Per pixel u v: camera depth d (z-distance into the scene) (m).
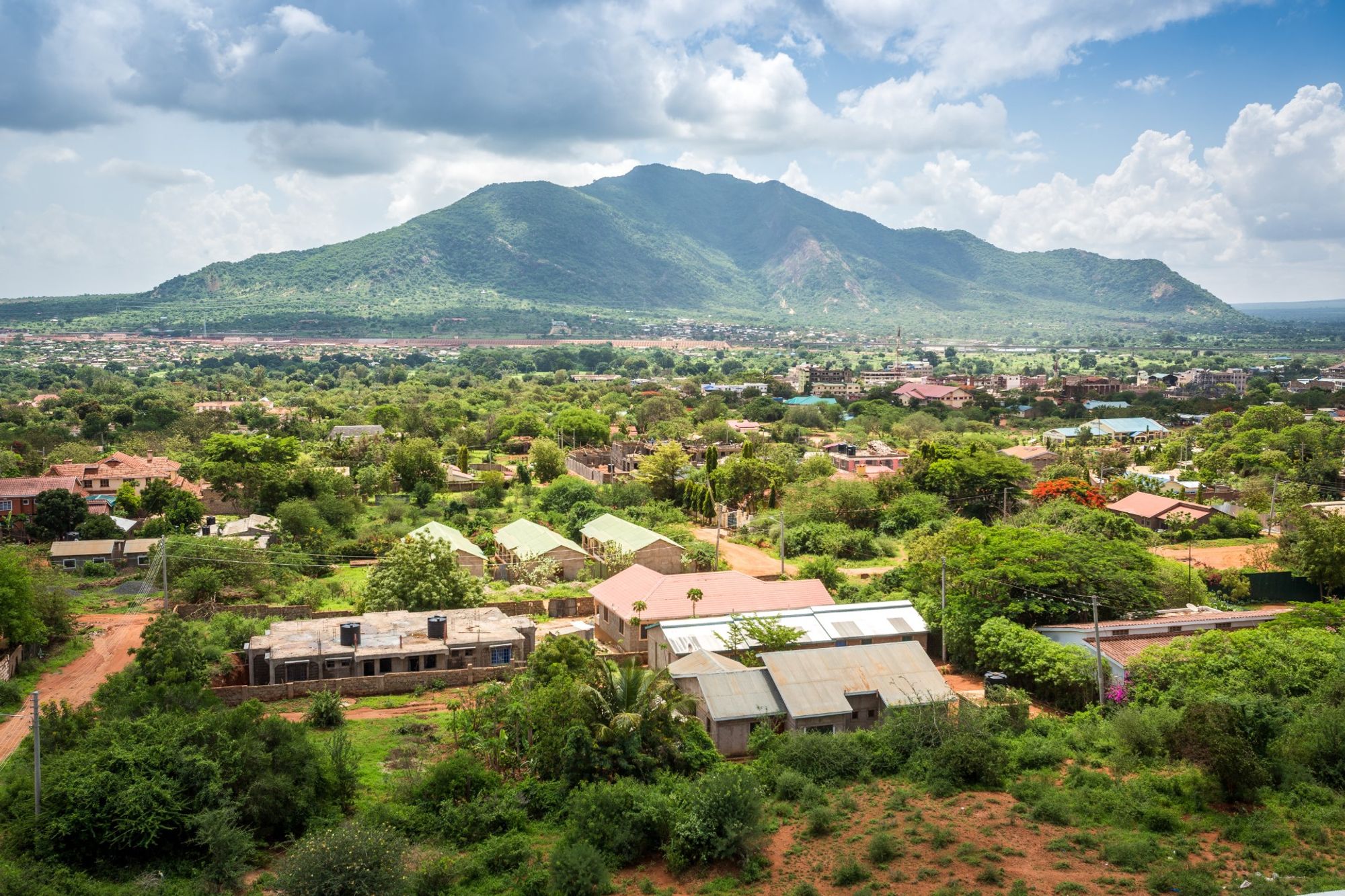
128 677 60.34
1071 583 71.50
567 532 118.31
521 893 38.53
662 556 98.62
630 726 47.19
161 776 42.59
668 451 142.75
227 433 192.25
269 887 39.34
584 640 65.50
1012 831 41.56
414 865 40.09
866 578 97.00
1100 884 36.50
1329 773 44.00
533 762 49.00
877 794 46.72
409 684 67.75
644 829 41.97
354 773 49.03
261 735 46.44
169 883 39.69
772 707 55.47
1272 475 144.88
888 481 131.75
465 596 82.75
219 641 71.06
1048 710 62.59
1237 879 36.19
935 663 72.25
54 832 40.75
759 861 39.97
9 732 58.19
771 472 135.75
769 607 77.69
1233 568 94.31
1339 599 85.62
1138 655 60.34
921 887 37.06
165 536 94.00
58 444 177.62
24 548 103.81
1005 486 131.75
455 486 151.38
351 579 100.25
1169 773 46.12
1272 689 55.09
